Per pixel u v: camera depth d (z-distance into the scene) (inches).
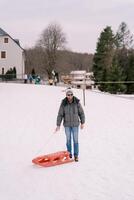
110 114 858.8
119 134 604.1
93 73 3454.7
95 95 1406.3
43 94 1378.0
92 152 475.5
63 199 306.3
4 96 1320.1
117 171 387.2
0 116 823.7
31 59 4453.7
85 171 389.7
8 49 3417.8
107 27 3572.8
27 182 354.9
